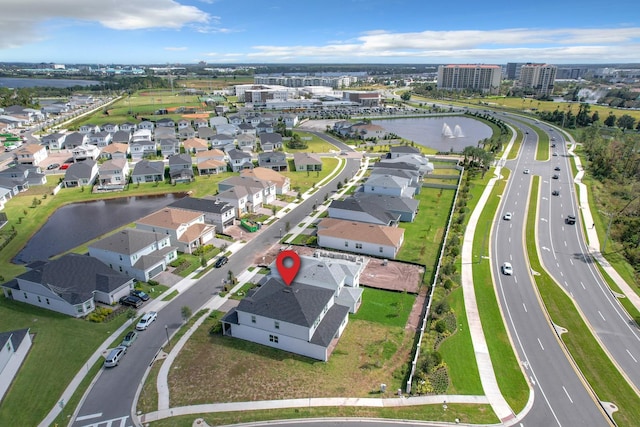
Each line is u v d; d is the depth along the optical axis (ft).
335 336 155.94
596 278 206.18
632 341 159.22
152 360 144.36
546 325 167.73
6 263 215.31
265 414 121.08
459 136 593.83
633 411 126.21
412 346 152.76
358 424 118.21
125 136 510.17
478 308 177.99
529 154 465.88
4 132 564.30
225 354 147.33
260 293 158.10
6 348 134.92
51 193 326.44
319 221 270.05
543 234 256.11
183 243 222.28
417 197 320.09
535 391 133.39
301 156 414.21
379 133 557.74
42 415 121.08
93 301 175.42
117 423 118.42
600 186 352.08
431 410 123.95
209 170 385.29
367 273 204.64
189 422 118.01
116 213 289.74
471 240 244.83
